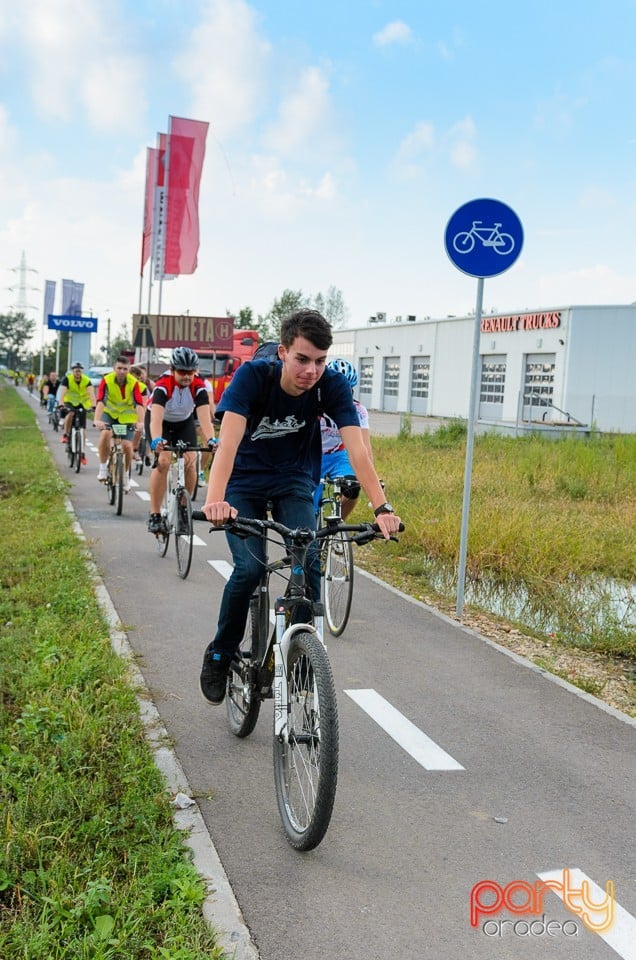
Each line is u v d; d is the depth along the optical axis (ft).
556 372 118.11
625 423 115.65
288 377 12.11
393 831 11.75
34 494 40.40
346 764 13.83
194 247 75.00
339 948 9.27
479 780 13.39
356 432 12.53
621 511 38.47
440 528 31.48
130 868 10.23
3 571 24.47
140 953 8.99
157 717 14.93
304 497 12.95
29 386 211.82
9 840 10.57
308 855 11.05
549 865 11.03
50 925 9.12
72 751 12.91
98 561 27.35
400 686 17.38
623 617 23.31
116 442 37.45
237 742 14.35
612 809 12.59
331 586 21.22
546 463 53.52
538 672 18.44
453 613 23.32
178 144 73.20
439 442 73.00
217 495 11.67
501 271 22.07
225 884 10.19
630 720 15.96
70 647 17.78
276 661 11.59
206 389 27.14
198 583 24.93
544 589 25.76
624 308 114.52
